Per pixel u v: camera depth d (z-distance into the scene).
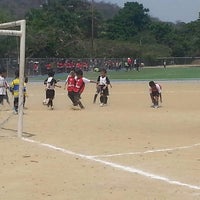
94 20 146.12
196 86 49.25
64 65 83.31
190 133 18.64
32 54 90.12
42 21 108.00
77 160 13.20
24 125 20.44
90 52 112.50
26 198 9.50
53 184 10.59
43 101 31.61
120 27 161.50
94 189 10.18
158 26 164.25
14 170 11.94
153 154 14.14
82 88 28.55
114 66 102.94
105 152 14.41
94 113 25.25
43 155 13.88
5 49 70.31
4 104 29.91
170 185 10.54
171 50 153.38
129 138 17.23
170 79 63.38
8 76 63.12
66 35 103.56
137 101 33.16
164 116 24.03
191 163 12.84
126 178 11.17
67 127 19.91
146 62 129.00
